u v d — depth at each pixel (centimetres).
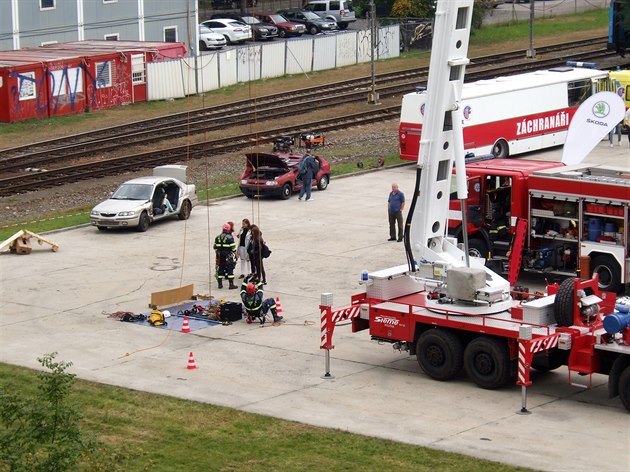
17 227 5612
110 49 9362
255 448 2942
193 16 11331
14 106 8356
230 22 12050
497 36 11912
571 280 3359
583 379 3466
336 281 4578
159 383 3450
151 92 9294
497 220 4609
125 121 8481
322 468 2811
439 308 3475
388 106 8850
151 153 7269
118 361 3659
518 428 3062
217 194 6253
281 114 8538
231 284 4531
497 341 3334
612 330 3147
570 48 11150
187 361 3659
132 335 3941
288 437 3012
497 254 4622
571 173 4425
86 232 5506
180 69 9444
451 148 3603
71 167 6881
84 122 8456
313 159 6144
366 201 6038
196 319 4128
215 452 2922
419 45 11650
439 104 3522
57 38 10231
